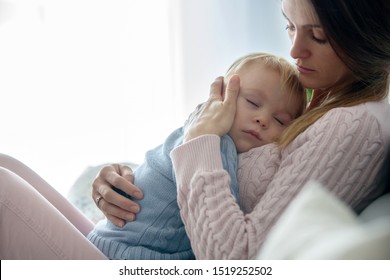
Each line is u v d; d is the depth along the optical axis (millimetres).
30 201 1085
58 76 2707
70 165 2738
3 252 1084
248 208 1040
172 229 1075
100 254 1060
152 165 1138
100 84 2795
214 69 2938
